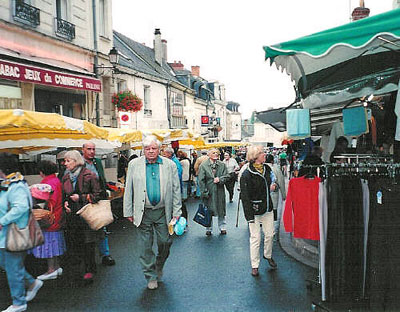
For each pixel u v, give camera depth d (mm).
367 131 6137
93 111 16141
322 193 4152
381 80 4824
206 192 7906
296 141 10906
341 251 4113
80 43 15328
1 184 4133
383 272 3689
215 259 6277
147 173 4930
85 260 5148
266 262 6023
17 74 10766
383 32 3062
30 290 4602
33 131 6836
